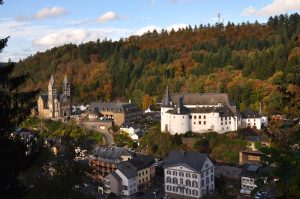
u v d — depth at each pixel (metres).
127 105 152.88
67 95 164.75
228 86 153.25
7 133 22.75
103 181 88.06
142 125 142.00
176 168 85.69
